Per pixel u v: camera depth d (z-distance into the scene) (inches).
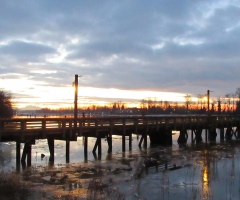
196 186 580.1
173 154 1000.9
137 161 757.3
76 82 989.8
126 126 1079.6
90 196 491.8
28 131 756.6
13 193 501.0
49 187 560.1
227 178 643.5
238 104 3882.9
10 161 864.3
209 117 1601.9
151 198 505.4
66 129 865.5
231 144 1359.5
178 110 5300.2
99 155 982.4
